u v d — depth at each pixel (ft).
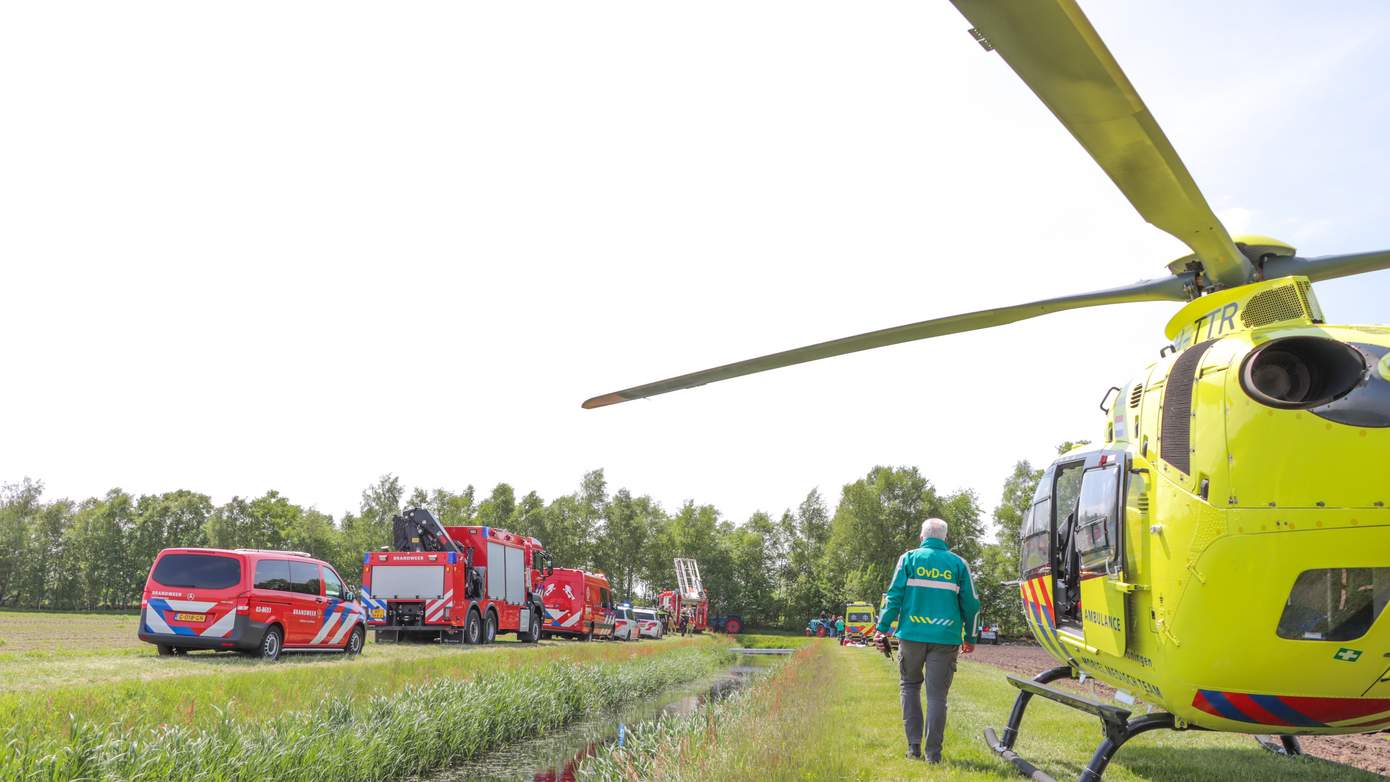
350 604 60.95
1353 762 23.12
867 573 239.71
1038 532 22.85
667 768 23.53
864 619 142.82
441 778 32.07
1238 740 25.86
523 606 94.43
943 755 23.32
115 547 233.55
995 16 7.61
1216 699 15.17
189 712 27.96
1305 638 13.87
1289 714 14.82
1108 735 17.75
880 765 22.27
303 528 235.40
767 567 301.63
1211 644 14.62
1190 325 16.71
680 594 187.42
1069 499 21.22
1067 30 7.81
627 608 145.07
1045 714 31.32
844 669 65.72
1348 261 15.53
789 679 47.57
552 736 42.78
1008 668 69.62
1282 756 23.29
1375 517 13.12
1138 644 16.74
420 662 49.24
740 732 25.82
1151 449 16.47
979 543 252.42
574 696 49.11
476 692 39.50
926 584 23.15
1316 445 13.52
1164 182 11.51
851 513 257.14
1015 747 24.27
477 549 85.92
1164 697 16.33
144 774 21.36
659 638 151.02
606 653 70.28
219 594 50.72
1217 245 14.28
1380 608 13.34
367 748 29.22
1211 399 14.79
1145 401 17.13
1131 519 16.88
